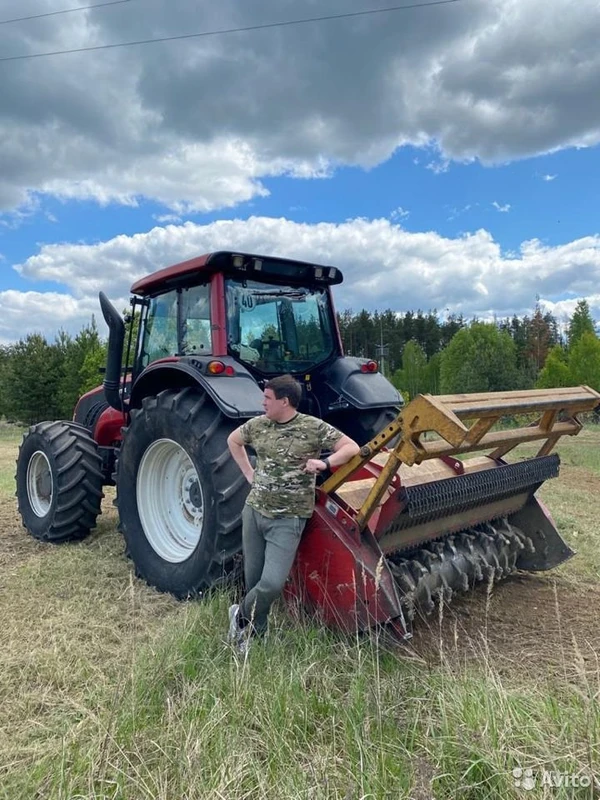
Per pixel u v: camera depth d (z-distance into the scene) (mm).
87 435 5559
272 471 3082
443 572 3576
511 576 4398
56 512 5289
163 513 4320
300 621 3189
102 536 5582
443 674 2729
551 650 3227
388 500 3109
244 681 2633
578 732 2213
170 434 3980
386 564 3047
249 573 3242
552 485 8547
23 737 2420
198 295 4496
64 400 25672
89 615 3666
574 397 3598
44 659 3020
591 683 2816
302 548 3209
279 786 2072
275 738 2295
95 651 3164
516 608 3822
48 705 2664
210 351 4289
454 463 3918
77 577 4359
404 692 2689
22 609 3764
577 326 37062
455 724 2309
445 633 3434
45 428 5551
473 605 3850
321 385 4754
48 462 5438
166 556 4156
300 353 4715
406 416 2828
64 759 2176
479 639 3359
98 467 5426
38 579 4328
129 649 3135
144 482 4348
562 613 3742
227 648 2998
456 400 2885
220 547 3609
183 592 3883
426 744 2301
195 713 2426
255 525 3146
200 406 3840
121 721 2393
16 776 2162
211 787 2057
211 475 3646
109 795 2076
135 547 4320
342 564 3053
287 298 4676
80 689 2787
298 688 2598
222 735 2299
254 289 4461
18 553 5129
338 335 5004
